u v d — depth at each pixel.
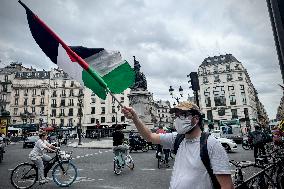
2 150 15.07
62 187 7.73
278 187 5.11
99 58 2.44
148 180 8.66
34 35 2.37
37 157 7.70
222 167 1.85
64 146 31.52
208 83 69.31
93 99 77.81
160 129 13.52
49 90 79.44
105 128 65.81
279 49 1.64
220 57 70.94
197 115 2.10
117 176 9.57
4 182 8.55
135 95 28.62
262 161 5.61
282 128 12.34
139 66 29.48
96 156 17.19
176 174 2.07
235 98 66.12
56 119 78.00
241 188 4.55
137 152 19.75
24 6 2.27
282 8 1.60
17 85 78.88
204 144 1.96
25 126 67.56
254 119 66.25
